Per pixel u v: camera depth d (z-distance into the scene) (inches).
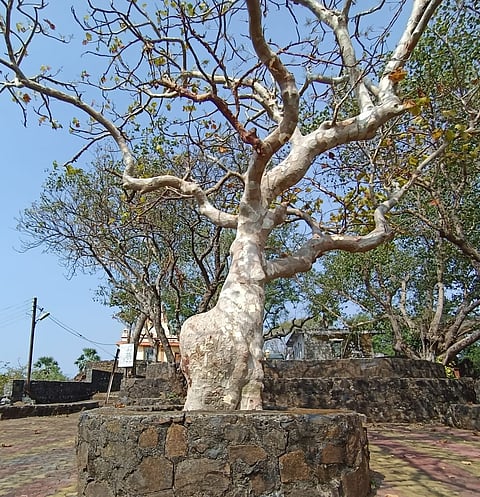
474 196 558.3
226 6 269.3
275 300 1053.8
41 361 1325.0
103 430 172.4
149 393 564.1
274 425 162.6
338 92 328.8
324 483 163.9
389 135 373.7
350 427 176.4
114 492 163.8
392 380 481.1
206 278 584.1
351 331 806.5
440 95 408.2
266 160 241.3
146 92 310.0
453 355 633.0
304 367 518.3
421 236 633.6
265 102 306.5
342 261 706.2
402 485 209.3
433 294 733.9
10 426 494.0
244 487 157.1
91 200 645.3
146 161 519.2
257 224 258.1
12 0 269.9
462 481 219.9
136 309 847.7
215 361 214.7
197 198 291.3
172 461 160.2
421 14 285.9
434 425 451.5
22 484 230.1
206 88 330.3
